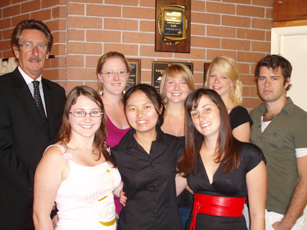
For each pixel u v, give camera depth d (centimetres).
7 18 268
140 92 145
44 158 120
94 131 131
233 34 263
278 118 178
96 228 123
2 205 151
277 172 176
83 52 239
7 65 262
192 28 254
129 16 243
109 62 192
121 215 146
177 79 189
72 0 236
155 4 246
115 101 202
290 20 264
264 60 182
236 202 133
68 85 238
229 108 192
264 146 182
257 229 127
